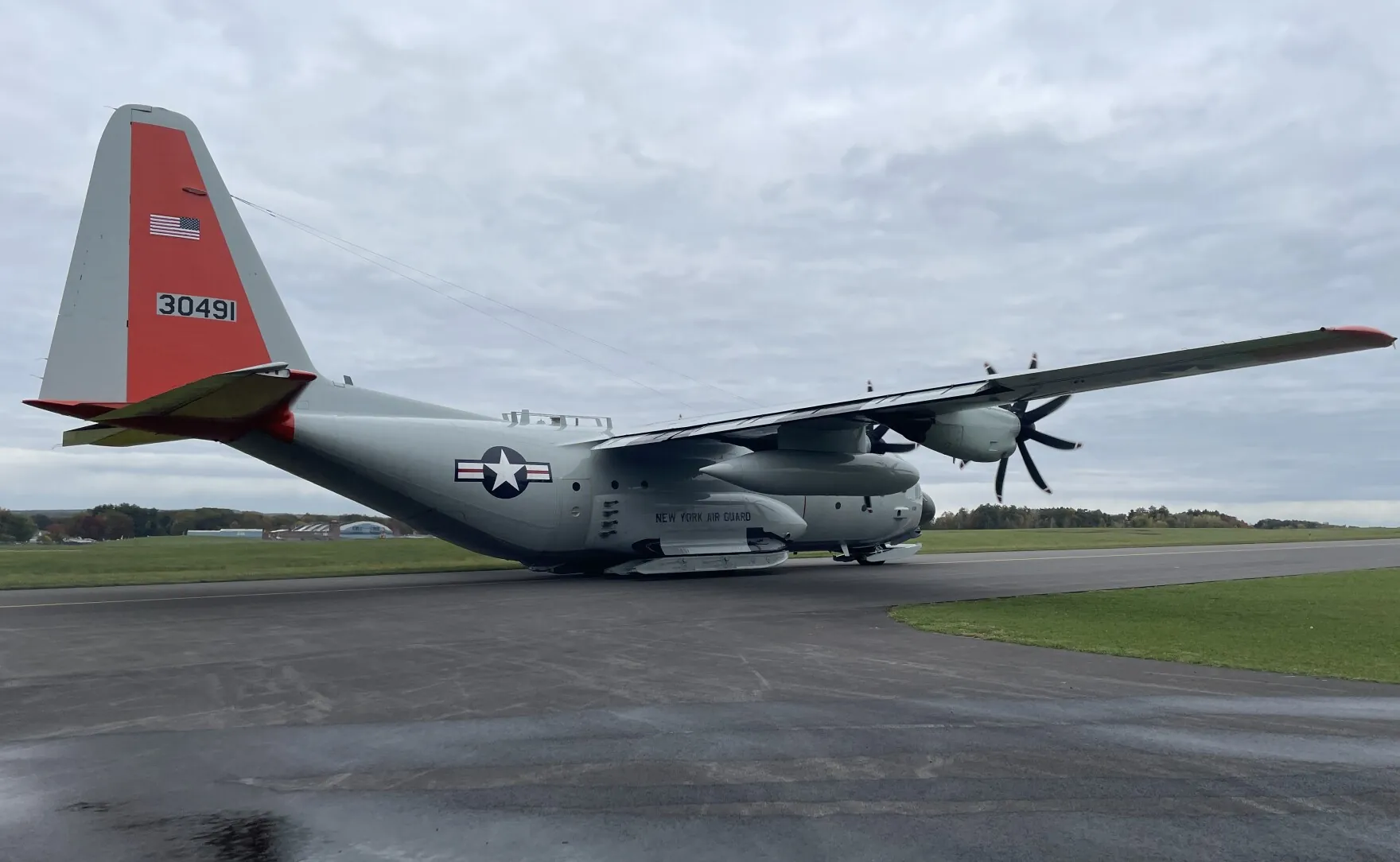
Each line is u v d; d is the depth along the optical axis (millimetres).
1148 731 6715
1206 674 9086
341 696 7891
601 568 21734
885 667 9359
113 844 4477
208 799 5156
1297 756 6062
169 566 23062
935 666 9422
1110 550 37250
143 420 14773
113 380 13703
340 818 4863
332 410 17078
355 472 17188
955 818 4887
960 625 12781
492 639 11242
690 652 10297
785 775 5645
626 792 5305
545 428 20344
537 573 23188
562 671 9078
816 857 4352
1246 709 7449
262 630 12000
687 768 5777
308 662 9586
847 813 4969
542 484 19219
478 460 18422
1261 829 4727
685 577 21719
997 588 18906
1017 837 4609
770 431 19438
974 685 8391
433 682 8492
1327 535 59062
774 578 21203
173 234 14422
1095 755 6062
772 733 6625
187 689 8172
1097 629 12453
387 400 17922
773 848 4469
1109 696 7953
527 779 5539
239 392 13750
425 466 17766
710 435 18406
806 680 8648
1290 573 24156
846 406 16547
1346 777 5613
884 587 18906
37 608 14547
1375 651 10641
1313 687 8414
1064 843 4539
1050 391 15203
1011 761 5934
